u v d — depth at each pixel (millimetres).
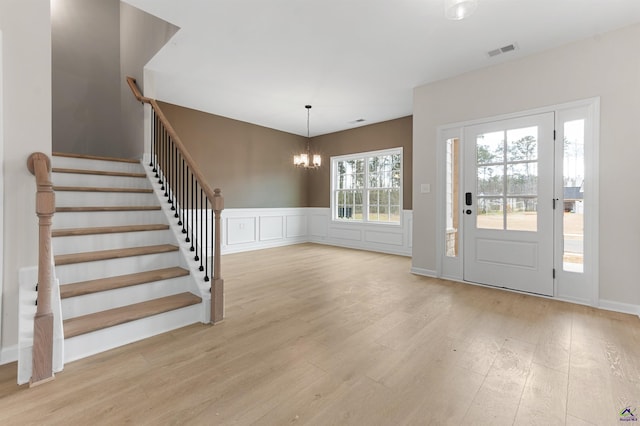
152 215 3154
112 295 2256
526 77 3260
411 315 2664
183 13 2584
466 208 3729
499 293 3301
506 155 3420
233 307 2846
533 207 3252
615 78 2762
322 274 4121
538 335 2277
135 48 4027
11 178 1846
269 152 6535
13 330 1876
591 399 1542
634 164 2682
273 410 1465
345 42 3041
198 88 4316
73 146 4480
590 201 2893
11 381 1665
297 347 2084
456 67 3561
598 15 2555
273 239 6609
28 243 1904
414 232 4199
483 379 1719
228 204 5844
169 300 2457
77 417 1406
